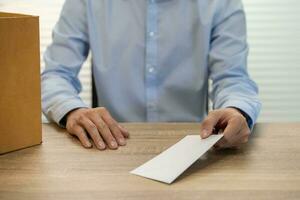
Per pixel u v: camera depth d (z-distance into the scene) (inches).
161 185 31.9
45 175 33.4
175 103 57.4
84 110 43.2
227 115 40.8
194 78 56.6
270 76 87.9
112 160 36.0
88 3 57.3
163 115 57.4
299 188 31.6
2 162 35.5
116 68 56.9
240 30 56.3
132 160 35.9
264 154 37.4
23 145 38.0
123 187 31.4
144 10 56.4
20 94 37.1
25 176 33.2
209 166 35.1
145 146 38.9
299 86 88.0
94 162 35.6
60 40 57.3
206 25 55.3
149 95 57.0
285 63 87.4
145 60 56.6
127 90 57.1
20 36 36.2
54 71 54.5
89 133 40.1
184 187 31.6
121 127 41.7
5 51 35.6
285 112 88.5
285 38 86.5
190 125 44.4
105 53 57.0
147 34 56.3
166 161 35.4
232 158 36.6
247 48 55.5
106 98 57.4
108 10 57.1
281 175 33.7
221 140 38.2
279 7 85.4
